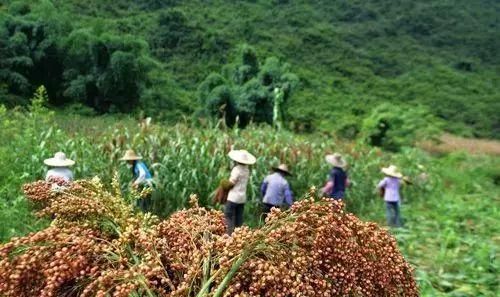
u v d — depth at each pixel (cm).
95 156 916
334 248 156
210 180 934
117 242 159
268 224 160
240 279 151
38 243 153
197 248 169
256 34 5838
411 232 842
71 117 2667
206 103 3111
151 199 869
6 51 3078
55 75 3306
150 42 4956
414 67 6081
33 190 186
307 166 1136
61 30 3394
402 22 7238
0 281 148
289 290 146
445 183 1608
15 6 3619
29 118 1005
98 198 178
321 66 5684
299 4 7094
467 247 744
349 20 7244
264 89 3159
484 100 5116
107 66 3241
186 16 5444
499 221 947
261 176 1007
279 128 1471
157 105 3512
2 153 751
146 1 5806
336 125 3778
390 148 2575
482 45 6969
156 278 157
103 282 142
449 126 4447
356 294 156
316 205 158
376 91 5303
